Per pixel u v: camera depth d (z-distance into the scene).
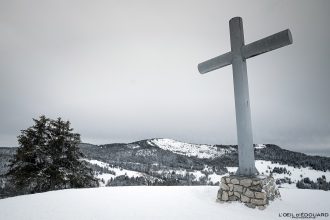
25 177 18.08
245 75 8.66
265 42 8.13
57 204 7.04
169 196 8.48
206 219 5.66
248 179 7.31
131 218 5.61
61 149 20.17
